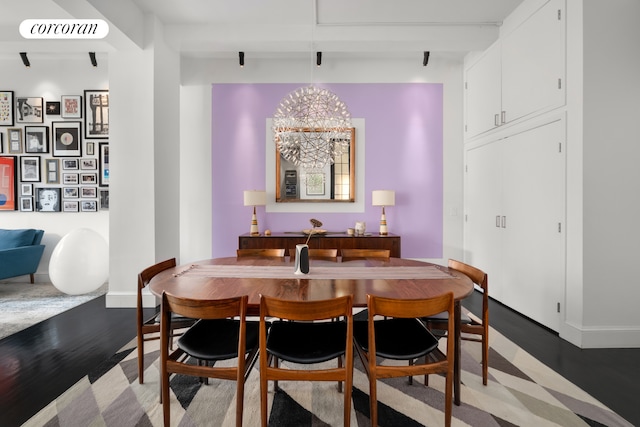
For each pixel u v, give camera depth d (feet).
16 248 13.69
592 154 8.54
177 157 13.01
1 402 6.20
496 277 12.64
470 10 11.22
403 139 15.03
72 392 6.52
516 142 11.34
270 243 13.30
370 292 5.79
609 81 8.51
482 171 13.50
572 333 8.89
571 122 8.91
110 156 11.50
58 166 15.05
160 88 11.82
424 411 5.96
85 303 12.21
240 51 13.07
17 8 10.23
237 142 14.92
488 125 12.95
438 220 15.14
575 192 8.81
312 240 13.25
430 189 15.11
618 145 8.54
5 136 15.01
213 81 14.85
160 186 11.85
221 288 6.00
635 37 8.51
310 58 14.84
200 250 14.99
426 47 12.66
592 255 8.61
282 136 9.92
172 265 8.18
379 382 6.91
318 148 9.85
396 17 11.55
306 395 6.45
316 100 9.68
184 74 14.84
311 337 5.82
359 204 15.01
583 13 8.48
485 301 6.68
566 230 9.15
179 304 5.01
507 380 6.99
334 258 9.25
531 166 10.59
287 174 14.90
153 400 6.25
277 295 5.58
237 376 4.97
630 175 8.57
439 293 5.72
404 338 5.82
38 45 11.37
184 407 6.04
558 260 9.48
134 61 11.37
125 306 11.58
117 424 5.58
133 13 10.69
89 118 14.96
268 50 12.75
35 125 15.02
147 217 11.54
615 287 8.62
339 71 14.94
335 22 11.83
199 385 6.78
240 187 14.96
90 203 15.06
